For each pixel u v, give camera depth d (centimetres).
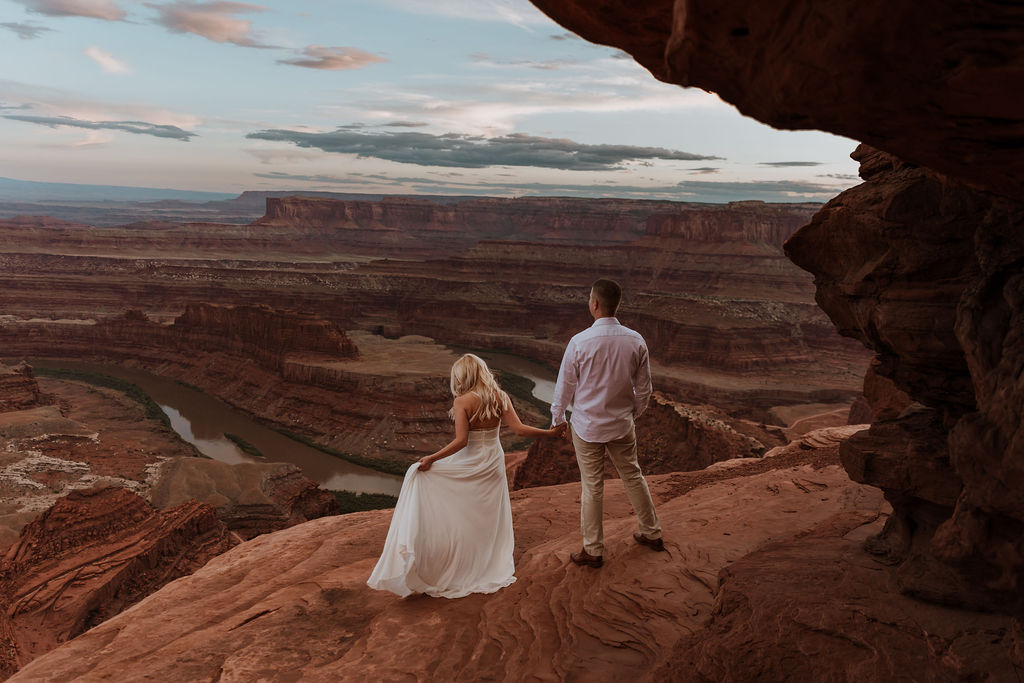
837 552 537
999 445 342
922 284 453
